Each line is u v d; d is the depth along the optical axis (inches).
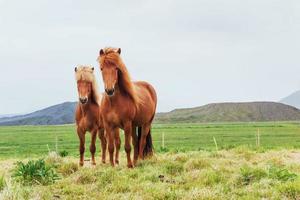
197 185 381.1
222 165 486.6
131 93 520.1
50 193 364.5
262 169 414.9
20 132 3321.9
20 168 451.8
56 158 597.3
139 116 559.8
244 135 2474.2
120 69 509.4
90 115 581.3
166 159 554.9
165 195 343.6
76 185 397.1
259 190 352.8
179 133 2775.6
